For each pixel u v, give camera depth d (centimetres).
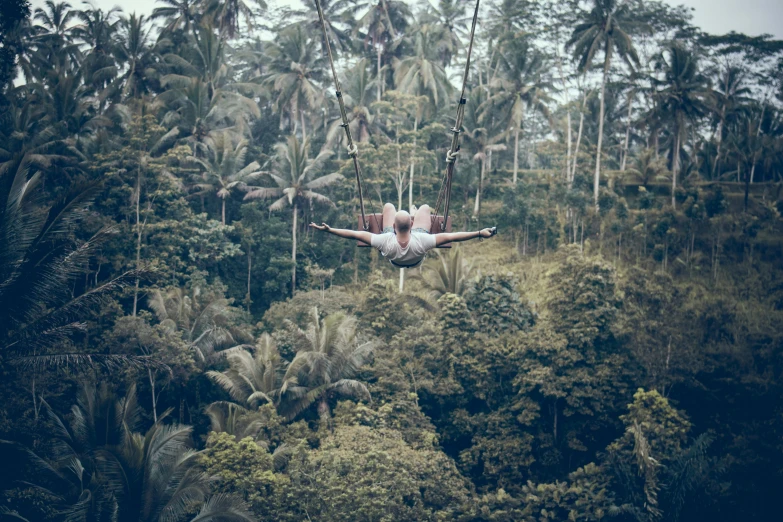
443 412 3391
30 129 4025
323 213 4997
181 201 4141
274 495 2328
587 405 3141
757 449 2998
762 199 5378
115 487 1891
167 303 3456
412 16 6000
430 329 3500
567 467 3197
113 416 2112
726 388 3341
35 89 4497
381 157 4772
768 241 4797
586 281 3338
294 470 2416
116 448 1886
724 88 6412
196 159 4484
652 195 4931
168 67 5188
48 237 1662
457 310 3434
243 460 2422
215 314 3472
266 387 3098
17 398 2434
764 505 2794
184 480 2052
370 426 2948
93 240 1744
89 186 1670
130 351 3047
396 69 5409
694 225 4841
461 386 3284
